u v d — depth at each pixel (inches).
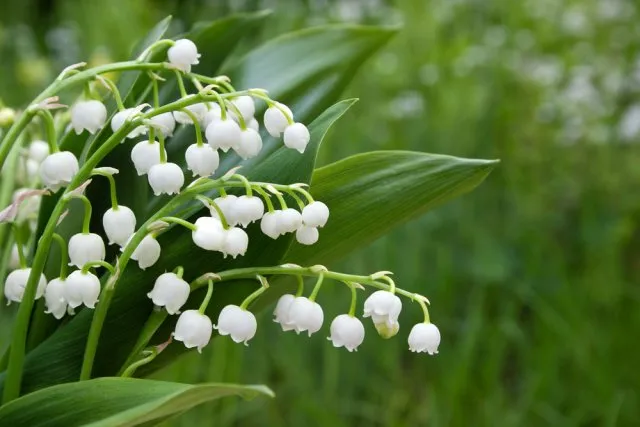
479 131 47.4
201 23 19.9
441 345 37.5
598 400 35.4
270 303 18.9
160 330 17.6
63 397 15.9
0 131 19.3
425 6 53.9
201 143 16.4
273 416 35.6
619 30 53.7
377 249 39.6
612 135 46.6
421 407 35.3
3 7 69.6
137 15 58.1
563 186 46.9
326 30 20.4
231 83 20.0
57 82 16.6
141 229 16.3
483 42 55.0
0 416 15.9
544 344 36.8
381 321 16.7
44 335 18.0
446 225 43.3
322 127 17.5
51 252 17.9
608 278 41.0
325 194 18.0
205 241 16.2
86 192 18.1
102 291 16.9
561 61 51.9
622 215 43.9
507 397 37.1
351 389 36.1
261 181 17.5
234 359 33.5
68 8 67.6
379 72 49.7
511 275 40.5
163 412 15.7
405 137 47.0
